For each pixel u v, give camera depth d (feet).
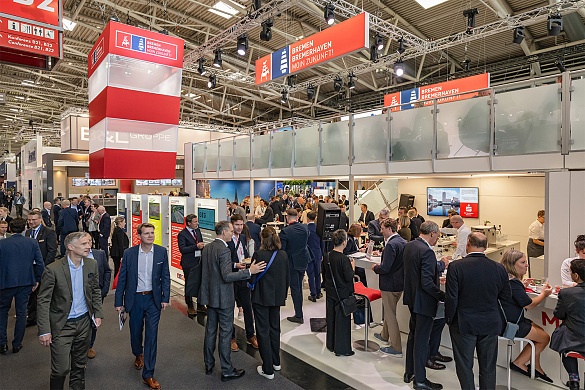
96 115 22.80
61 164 53.72
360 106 59.36
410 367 11.11
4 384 11.13
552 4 26.13
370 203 44.29
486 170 17.38
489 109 17.38
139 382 11.28
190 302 17.78
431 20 34.04
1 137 109.19
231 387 11.09
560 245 13.62
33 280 13.43
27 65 15.28
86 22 38.06
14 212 68.54
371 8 32.83
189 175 43.98
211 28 39.55
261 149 31.94
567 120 14.79
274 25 38.19
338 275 12.87
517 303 10.39
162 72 22.91
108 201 52.31
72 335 9.73
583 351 9.42
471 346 9.48
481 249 9.68
